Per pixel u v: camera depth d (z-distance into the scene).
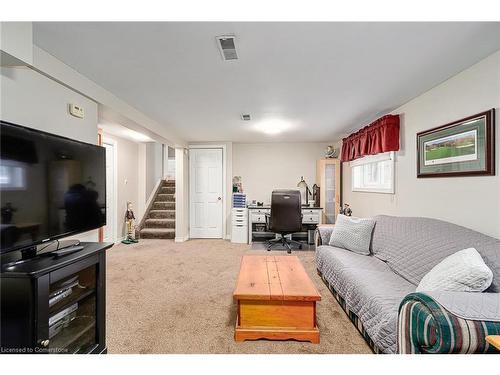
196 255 4.31
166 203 6.46
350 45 1.78
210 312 2.36
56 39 1.72
